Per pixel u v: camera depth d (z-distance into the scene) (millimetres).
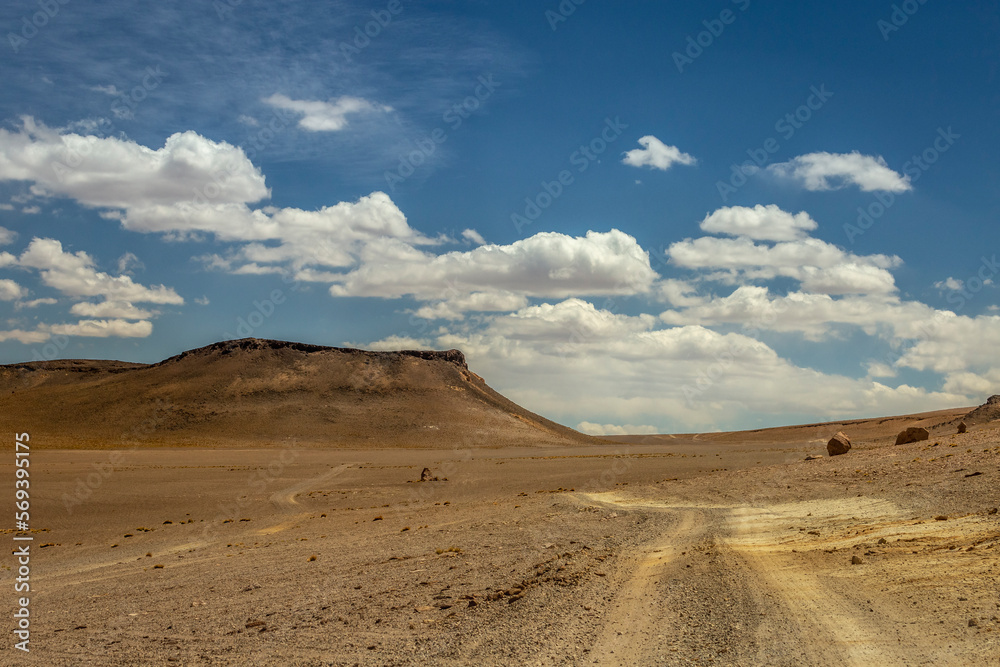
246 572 18422
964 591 10414
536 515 27672
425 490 48938
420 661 9273
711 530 19688
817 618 9898
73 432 157125
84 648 11242
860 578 12125
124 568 21391
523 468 69500
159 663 10141
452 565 16578
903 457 31062
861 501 22281
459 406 184375
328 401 176875
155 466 82500
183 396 177250
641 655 8930
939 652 8117
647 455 97000
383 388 186500
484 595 12742
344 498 45531
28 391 198250
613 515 25750
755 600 11141
